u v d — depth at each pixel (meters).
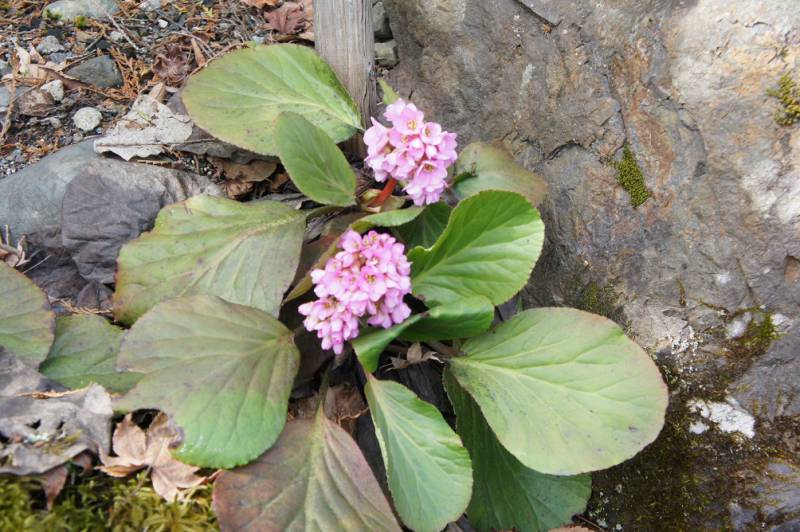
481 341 0.78
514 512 0.77
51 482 0.65
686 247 0.75
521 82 0.86
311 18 1.00
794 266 0.72
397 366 0.80
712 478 0.75
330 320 0.73
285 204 0.82
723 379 0.75
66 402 0.68
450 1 0.90
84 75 0.91
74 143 0.87
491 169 0.82
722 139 0.73
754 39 0.71
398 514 0.73
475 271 0.77
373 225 0.77
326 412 0.79
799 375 0.74
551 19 0.82
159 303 0.72
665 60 0.75
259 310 0.75
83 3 0.96
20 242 0.81
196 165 0.87
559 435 0.73
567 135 0.82
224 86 0.84
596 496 0.80
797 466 0.74
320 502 0.69
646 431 0.71
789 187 0.71
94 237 0.81
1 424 0.67
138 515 0.66
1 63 0.91
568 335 0.76
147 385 0.69
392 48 0.99
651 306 0.78
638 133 0.77
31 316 0.73
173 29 0.96
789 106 0.70
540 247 0.75
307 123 0.79
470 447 0.77
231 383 0.70
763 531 0.74
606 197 0.79
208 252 0.78
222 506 0.66
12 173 0.85
